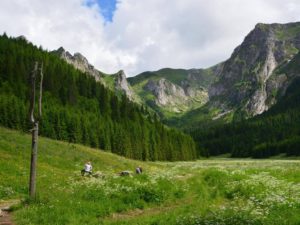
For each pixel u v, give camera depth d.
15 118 108.50
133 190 22.38
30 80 22.69
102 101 188.38
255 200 18.55
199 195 23.11
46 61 197.25
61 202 19.69
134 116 192.62
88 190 22.55
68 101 168.50
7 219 17.22
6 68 156.75
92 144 132.00
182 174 33.16
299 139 188.25
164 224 14.98
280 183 23.69
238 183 24.62
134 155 148.00
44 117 117.06
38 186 27.88
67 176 38.09
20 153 50.25
